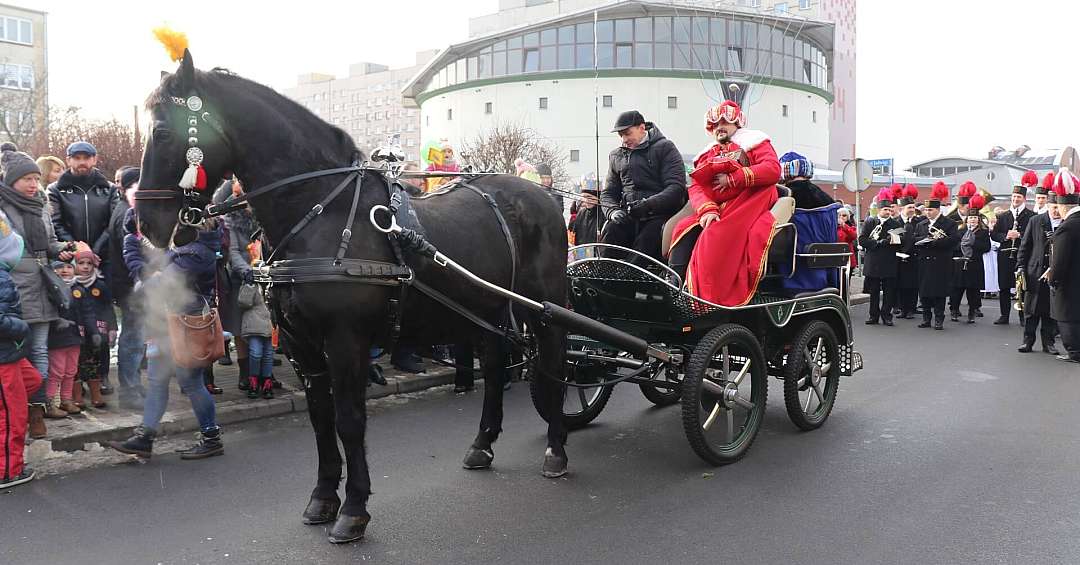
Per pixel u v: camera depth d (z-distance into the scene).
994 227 16.31
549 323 4.68
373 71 113.81
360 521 3.91
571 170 42.81
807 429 5.94
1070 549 3.77
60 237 6.43
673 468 5.07
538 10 69.94
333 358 3.73
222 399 6.68
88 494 4.58
